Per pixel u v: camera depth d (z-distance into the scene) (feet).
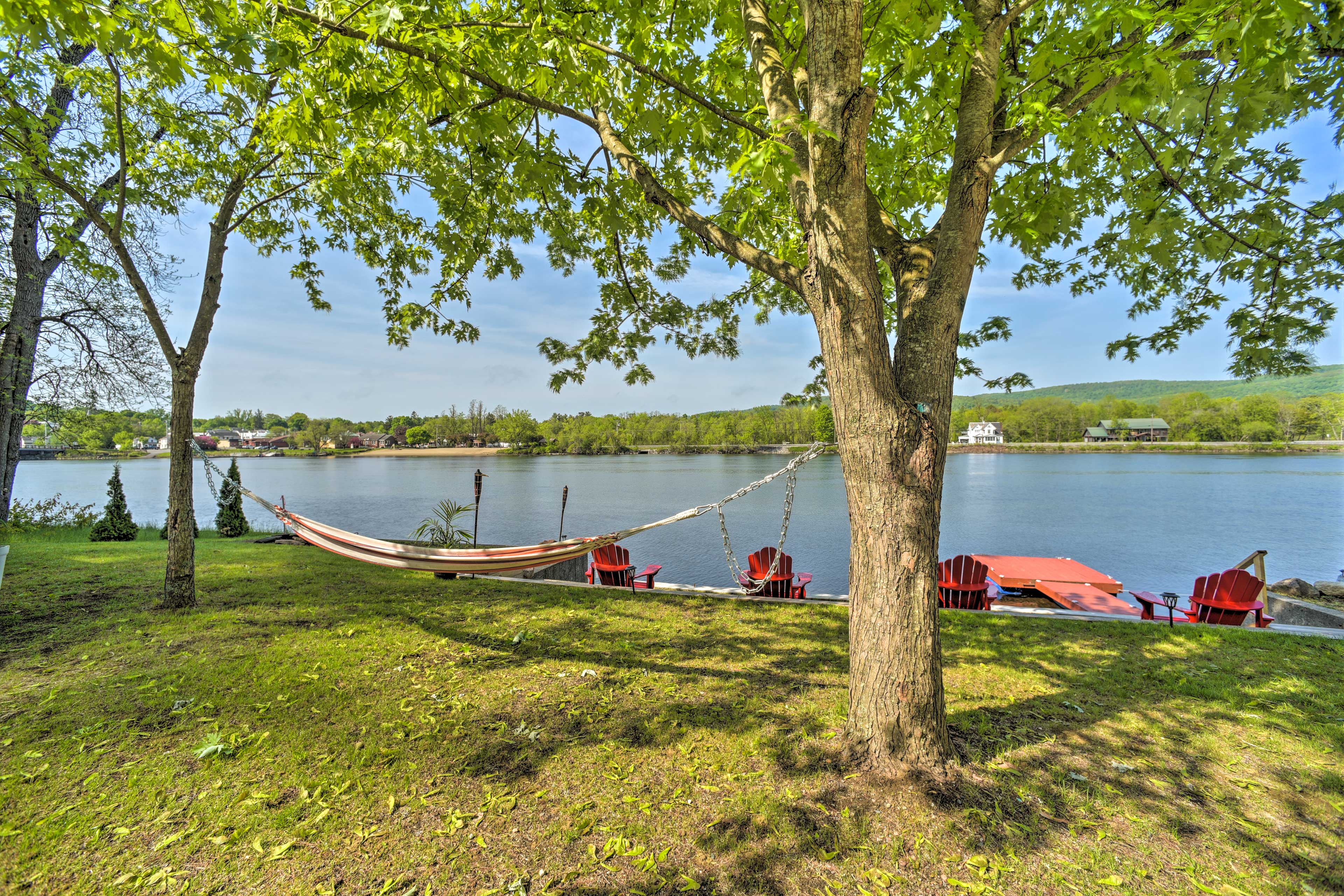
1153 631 20.07
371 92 13.87
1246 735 12.26
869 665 10.71
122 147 17.72
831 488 138.92
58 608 20.67
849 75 9.95
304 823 9.20
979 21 11.57
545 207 19.01
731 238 12.30
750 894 7.96
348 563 31.24
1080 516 90.84
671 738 11.95
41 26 9.76
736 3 15.05
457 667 15.84
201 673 14.93
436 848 8.73
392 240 27.94
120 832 8.89
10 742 11.37
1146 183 15.76
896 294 12.53
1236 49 9.61
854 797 9.87
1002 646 18.26
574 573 34.30
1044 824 9.32
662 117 14.89
